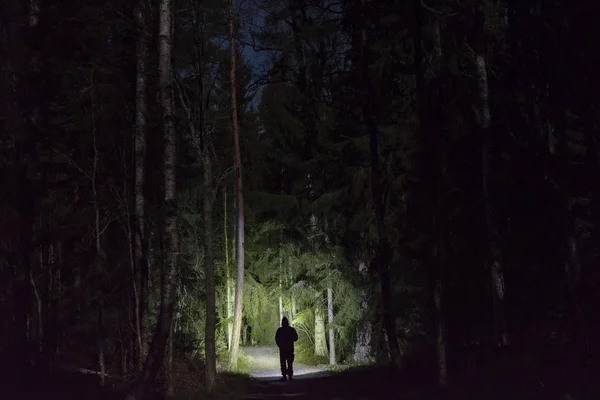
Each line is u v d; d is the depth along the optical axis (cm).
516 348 1408
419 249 2028
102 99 1641
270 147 2988
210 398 1479
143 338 1550
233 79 2166
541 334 1472
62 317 1931
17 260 1373
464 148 1738
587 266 1602
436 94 1611
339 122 2412
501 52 1672
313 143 2903
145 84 1608
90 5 1525
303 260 2992
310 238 2956
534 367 1182
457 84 1675
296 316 3259
